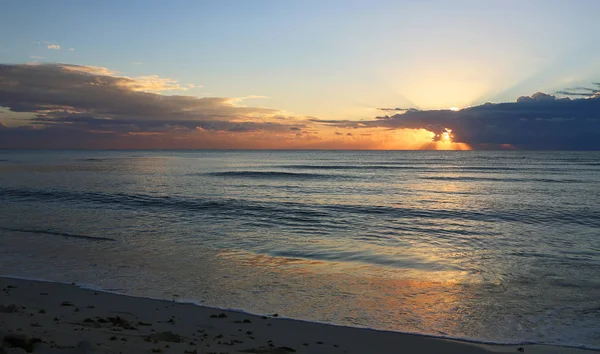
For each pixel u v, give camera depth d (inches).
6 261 544.1
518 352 298.7
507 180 1903.3
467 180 1936.5
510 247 650.2
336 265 539.8
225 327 328.2
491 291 438.6
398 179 2025.1
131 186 1581.0
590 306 394.3
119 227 790.5
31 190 1389.0
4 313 328.5
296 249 628.4
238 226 814.5
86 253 588.7
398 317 365.1
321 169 3011.8
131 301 391.5
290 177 2151.8
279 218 907.4
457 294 428.5
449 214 966.4
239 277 482.0
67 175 2229.3
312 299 409.1
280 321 349.1
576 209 1008.9
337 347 296.8
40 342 244.2
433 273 506.3
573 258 579.5
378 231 775.7
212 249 622.2
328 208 1045.8
